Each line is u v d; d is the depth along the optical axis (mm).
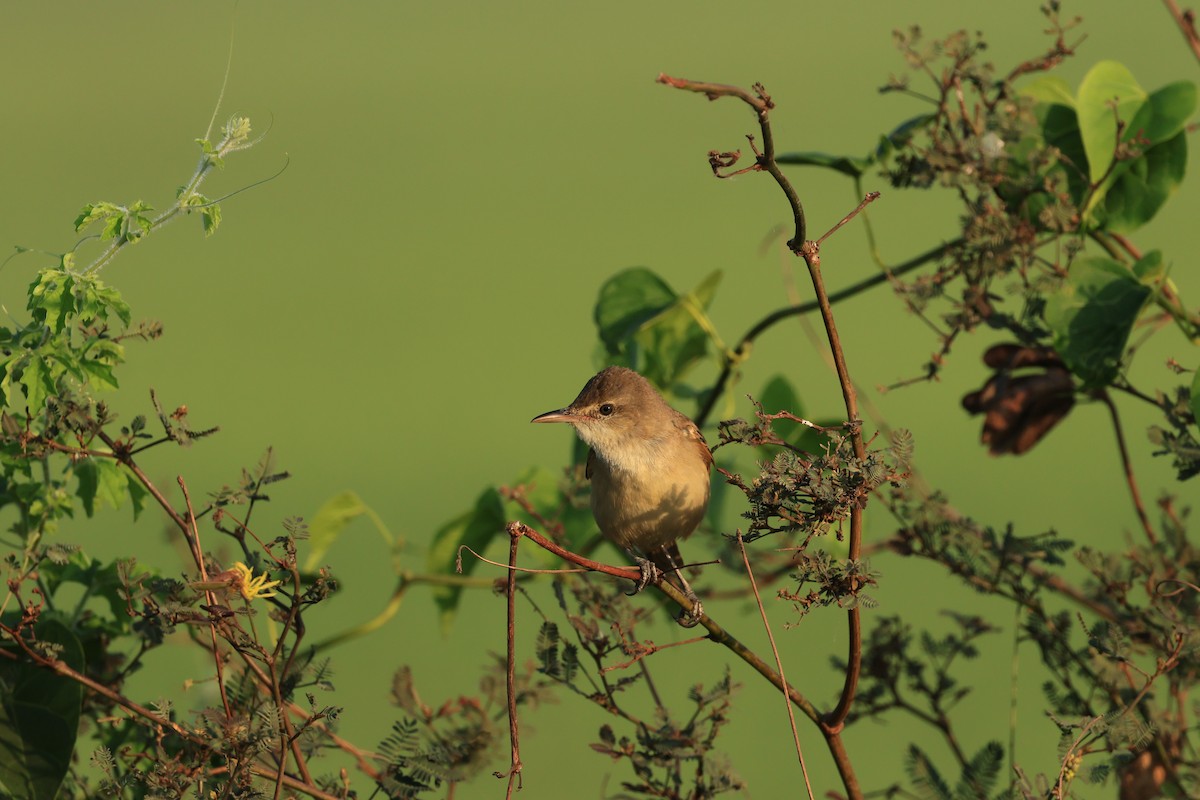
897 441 6285
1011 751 7645
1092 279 8695
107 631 7910
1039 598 8328
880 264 9406
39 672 7195
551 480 10555
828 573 6285
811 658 17641
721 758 7203
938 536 8484
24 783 7070
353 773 7820
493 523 10227
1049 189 8922
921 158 8906
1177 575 8086
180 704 8289
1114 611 8555
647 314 11133
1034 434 9203
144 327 7043
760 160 6016
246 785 6566
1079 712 7887
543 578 10164
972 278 8695
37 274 6895
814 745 15766
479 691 7957
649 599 9805
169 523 9211
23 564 7156
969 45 8727
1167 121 9023
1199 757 7773
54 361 6859
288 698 6805
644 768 7234
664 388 11281
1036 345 8797
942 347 8750
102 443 7543
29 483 7410
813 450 9734
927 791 7672
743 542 6445
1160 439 7598
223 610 6527
